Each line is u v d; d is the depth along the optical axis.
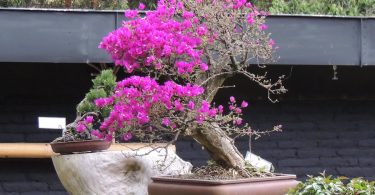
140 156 3.75
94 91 3.97
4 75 5.00
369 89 5.63
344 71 5.38
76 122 3.95
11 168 5.15
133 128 3.10
